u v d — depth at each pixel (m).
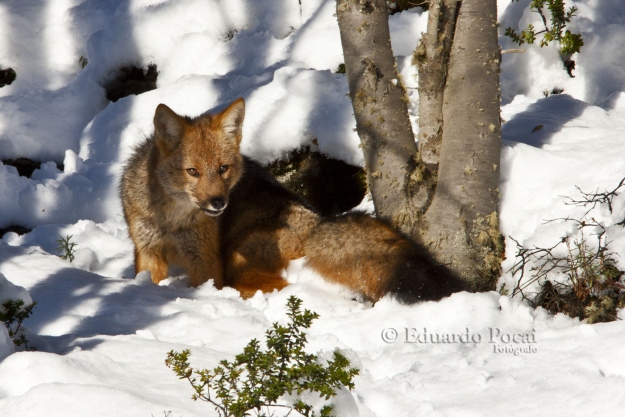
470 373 6.76
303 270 10.94
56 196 14.88
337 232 10.33
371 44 10.66
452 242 10.04
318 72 14.77
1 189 14.88
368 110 10.75
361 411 6.24
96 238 13.45
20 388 6.32
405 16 17.30
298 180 14.16
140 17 18.83
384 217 10.82
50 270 10.84
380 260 9.78
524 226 10.20
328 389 5.30
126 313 9.02
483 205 10.12
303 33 17.62
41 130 17.77
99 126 16.95
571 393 6.02
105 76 18.80
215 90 16.38
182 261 11.53
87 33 19.91
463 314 8.33
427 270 9.34
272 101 14.71
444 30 10.59
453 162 10.20
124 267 12.71
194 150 10.36
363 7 10.61
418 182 10.61
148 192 11.02
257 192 11.97
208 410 5.90
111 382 6.34
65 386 6.00
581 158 10.88
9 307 7.61
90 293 9.81
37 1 20.69
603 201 9.41
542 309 8.73
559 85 16.25
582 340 7.22
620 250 8.86
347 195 13.95
